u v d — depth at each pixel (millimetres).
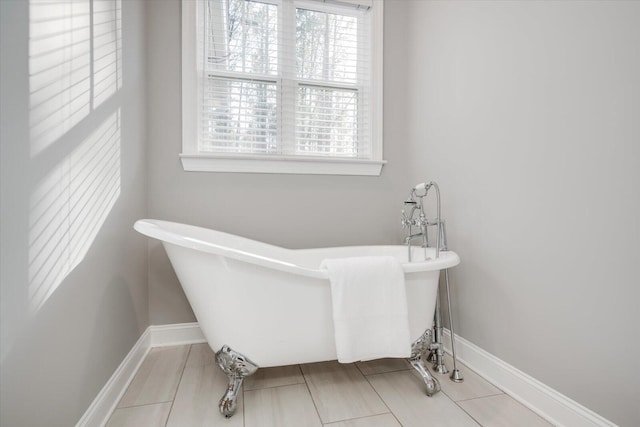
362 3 2172
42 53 894
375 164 2195
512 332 1427
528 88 1351
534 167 1321
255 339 1306
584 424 1123
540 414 1276
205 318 1364
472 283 1665
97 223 1227
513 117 1424
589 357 1118
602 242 1076
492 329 1538
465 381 1541
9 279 758
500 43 1492
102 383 1248
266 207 2031
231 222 1979
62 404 971
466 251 1710
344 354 1289
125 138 1522
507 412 1302
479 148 1621
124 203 1507
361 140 2279
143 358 1741
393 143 2260
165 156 1892
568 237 1188
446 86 1866
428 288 1481
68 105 1029
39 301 867
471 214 1676
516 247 1408
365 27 2254
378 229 2234
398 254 1908
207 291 1309
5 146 750
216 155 1906
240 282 1270
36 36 869
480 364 1600
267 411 1304
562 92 1208
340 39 2203
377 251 1970
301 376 1582
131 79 1604
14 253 776
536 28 1313
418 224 1789
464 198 1729
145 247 1828
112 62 1379
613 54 1042
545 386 1271
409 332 1354
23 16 816
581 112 1141
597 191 1092
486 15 1575
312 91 2199
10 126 767
